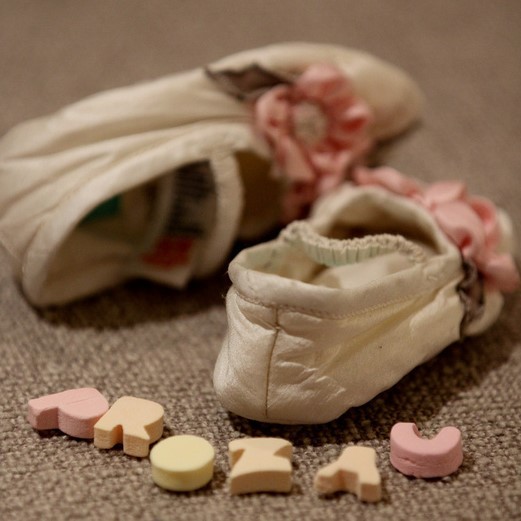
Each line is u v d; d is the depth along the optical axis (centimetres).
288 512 31
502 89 52
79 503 31
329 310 31
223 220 38
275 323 32
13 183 37
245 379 32
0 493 31
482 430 34
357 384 33
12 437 33
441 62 55
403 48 56
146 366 36
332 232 38
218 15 60
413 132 47
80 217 36
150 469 32
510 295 39
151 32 58
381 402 34
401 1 62
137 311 38
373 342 33
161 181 40
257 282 32
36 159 38
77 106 39
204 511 31
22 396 35
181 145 37
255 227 42
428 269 34
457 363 36
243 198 41
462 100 50
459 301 35
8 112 49
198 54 55
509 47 56
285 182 40
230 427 34
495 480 32
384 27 59
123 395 35
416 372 36
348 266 36
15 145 38
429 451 31
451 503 31
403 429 32
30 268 37
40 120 39
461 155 47
